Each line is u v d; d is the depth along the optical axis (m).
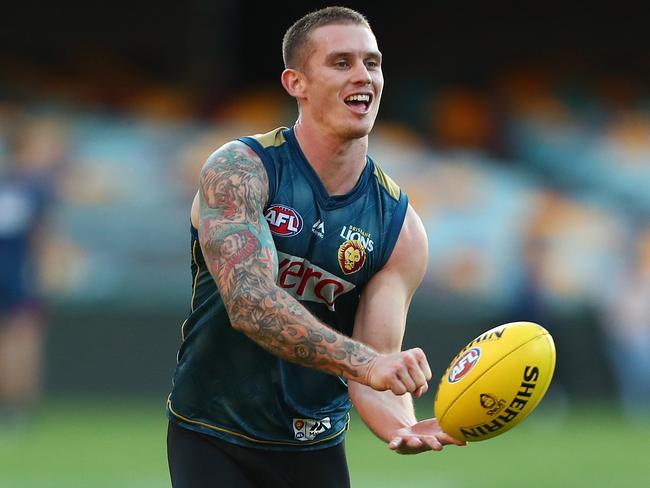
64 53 70.50
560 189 61.31
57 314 51.75
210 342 15.69
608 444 43.28
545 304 55.59
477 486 32.34
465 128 65.88
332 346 13.36
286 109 64.75
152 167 54.81
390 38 75.56
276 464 16.14
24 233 47.16
